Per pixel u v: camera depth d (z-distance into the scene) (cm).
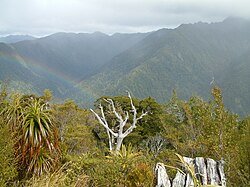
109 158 1052
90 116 3144
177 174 695
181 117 3278
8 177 566
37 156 682
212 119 1755
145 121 3553
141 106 3650
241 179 740
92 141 2836
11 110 696
